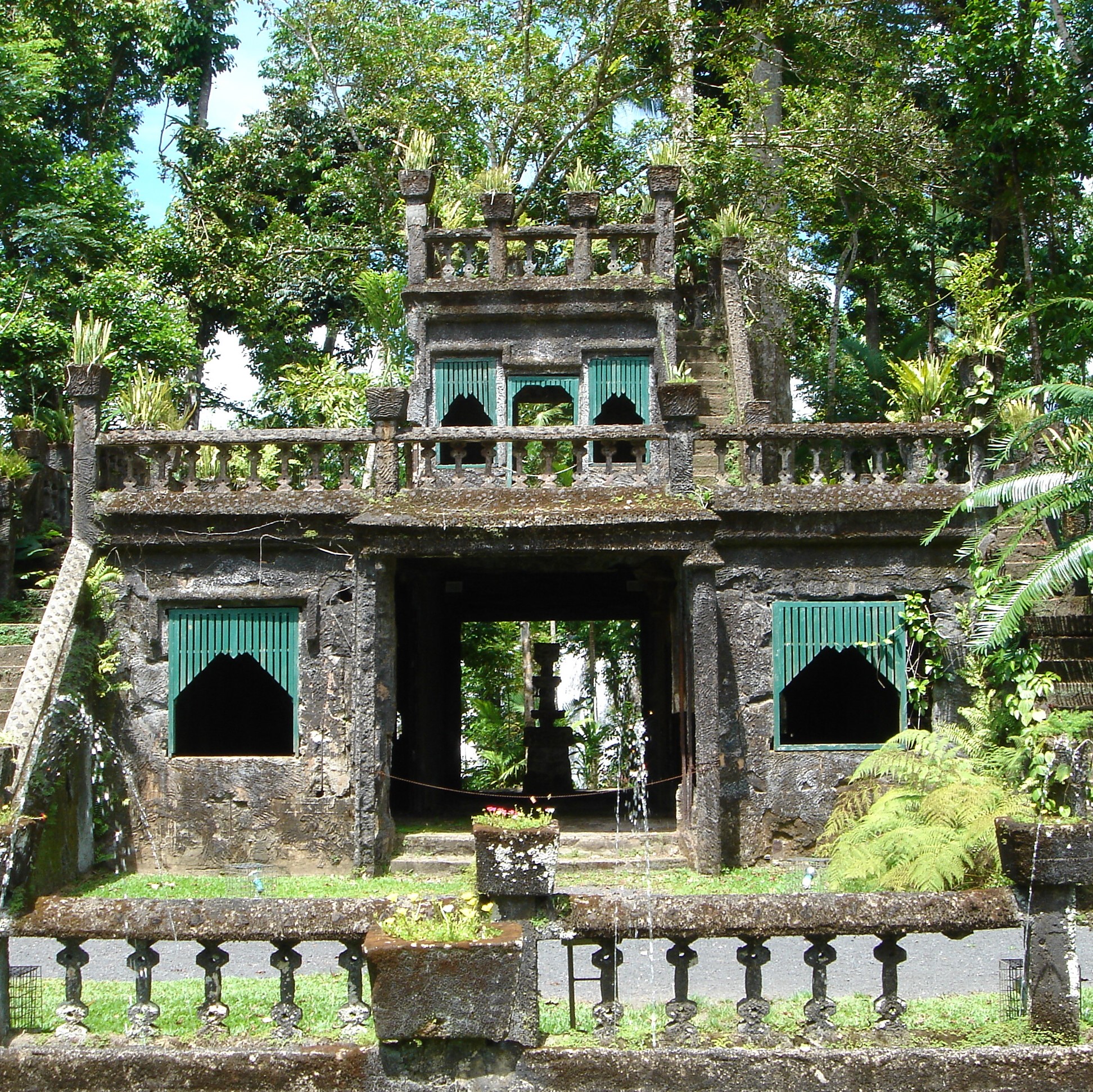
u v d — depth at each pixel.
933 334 23.64
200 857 12.37
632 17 20.25
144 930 5.79
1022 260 23.09
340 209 25.30
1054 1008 5.79
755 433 12.59
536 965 5.67
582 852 12.57
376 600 12.12
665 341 15.91
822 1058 5.60
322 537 12.48
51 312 18.09
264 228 25.09
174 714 12.59
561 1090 5.53
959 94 19.70
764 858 12.37
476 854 5.80
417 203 16.22
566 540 11.83
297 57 24.66
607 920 5.73
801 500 12.51
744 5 23.05
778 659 12.62
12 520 14.32
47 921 5.82
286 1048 5.63
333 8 21.72
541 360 15.98
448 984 5.38
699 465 16.36
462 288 15.91
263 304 23.52
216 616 12.65
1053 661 12.47
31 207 18.50
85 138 24.84
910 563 12.74
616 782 24.80
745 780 12.47
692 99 22.36
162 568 12.65
